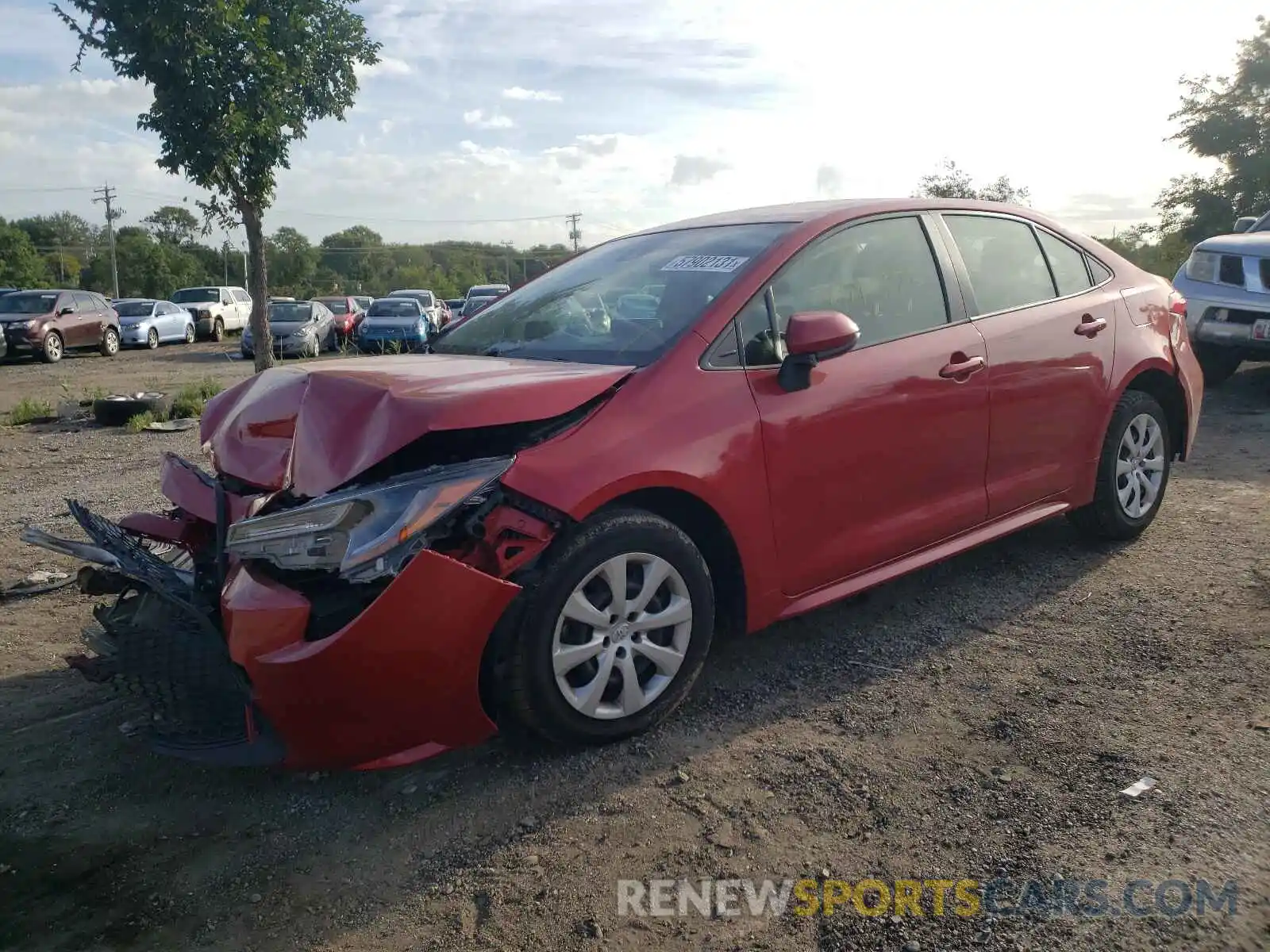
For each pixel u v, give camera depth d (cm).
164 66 1069
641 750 324
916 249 418
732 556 346
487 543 291
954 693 355
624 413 321
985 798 288
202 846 286
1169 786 289
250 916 255
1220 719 327
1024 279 457
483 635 289
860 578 386
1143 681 357
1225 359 952
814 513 363
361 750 288
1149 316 504
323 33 1204
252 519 297
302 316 2422
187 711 304
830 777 304
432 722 291
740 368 349
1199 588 443
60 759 337
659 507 341
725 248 394
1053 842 267
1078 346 459
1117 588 448
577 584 306
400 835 286
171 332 2919
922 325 405
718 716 346
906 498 394
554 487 298
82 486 769
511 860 271
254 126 1131
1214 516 550
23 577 529
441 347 435
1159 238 2611
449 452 307
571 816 289
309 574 293
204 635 297
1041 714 337
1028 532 532
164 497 716
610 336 368
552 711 307
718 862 266
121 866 277
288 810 302
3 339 2205
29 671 408
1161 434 510
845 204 418
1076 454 467
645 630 325
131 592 361
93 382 1720
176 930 251
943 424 400
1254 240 946
